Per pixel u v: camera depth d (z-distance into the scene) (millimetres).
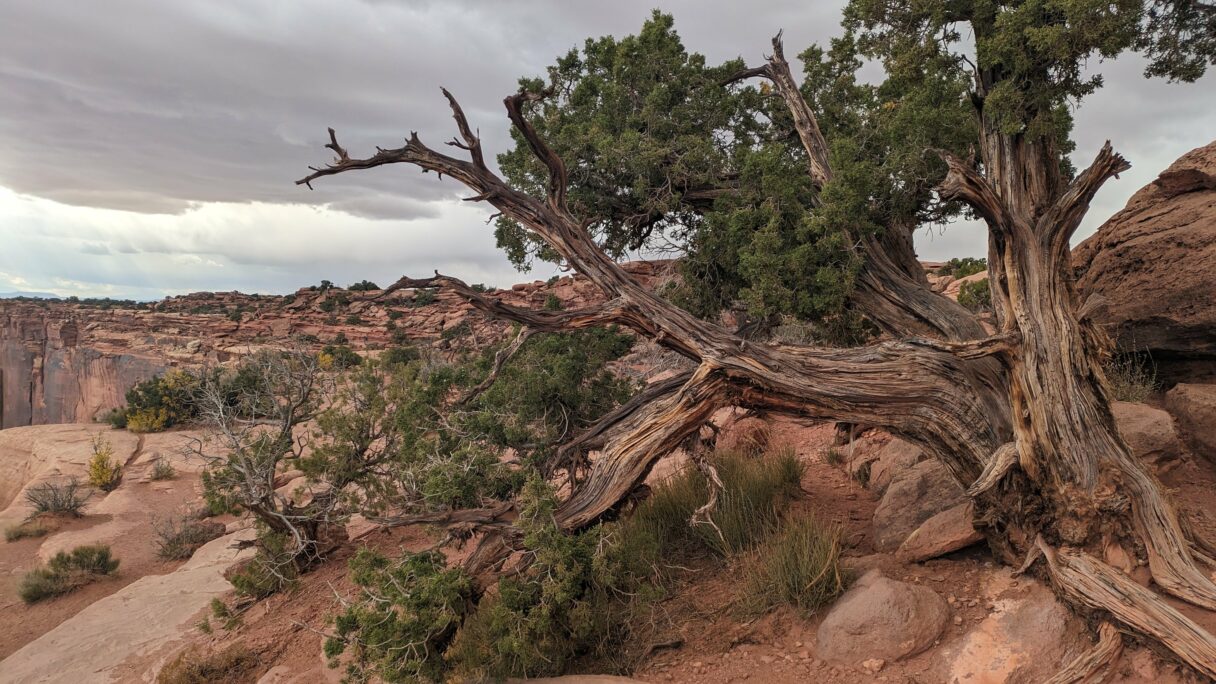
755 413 7797
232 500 11211
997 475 6145
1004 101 6180
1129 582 5277
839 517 9000
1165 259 9000
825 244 7363
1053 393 6023
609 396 9531
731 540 8352
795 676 5883
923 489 7969
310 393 12500
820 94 10273
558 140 9336
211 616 10680
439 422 8508
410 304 64625
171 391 31438
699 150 8898
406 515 7293
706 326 7426
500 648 6262
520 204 7797
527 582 6730
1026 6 5879
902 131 7438
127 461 26516
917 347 7062
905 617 5859
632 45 9711
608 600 7523
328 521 11641
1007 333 6234
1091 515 5824
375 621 6098
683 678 6180
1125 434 7758
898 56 7035
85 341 81938
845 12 7648
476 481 7465
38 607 14062
